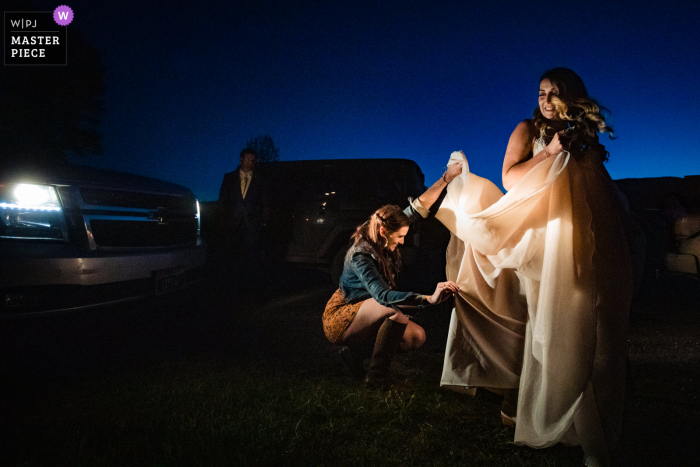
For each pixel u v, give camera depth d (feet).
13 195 10.19
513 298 7.63
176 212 14.48
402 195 20.16
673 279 22.88
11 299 9.79
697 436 7.61
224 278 22.53
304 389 9.24
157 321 15.16
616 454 7.07
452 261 8.48
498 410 8.44
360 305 9.14
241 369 10.71
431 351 12.21
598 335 6.24
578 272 6.27
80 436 7.28
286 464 6.61
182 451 6.70
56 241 10.78
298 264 20.84
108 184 12.22
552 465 6.53
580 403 6.17
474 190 7.87
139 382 9.58
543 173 6.53
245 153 19.57
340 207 20.35
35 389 9.22
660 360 11.44
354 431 7.54
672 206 18.69
